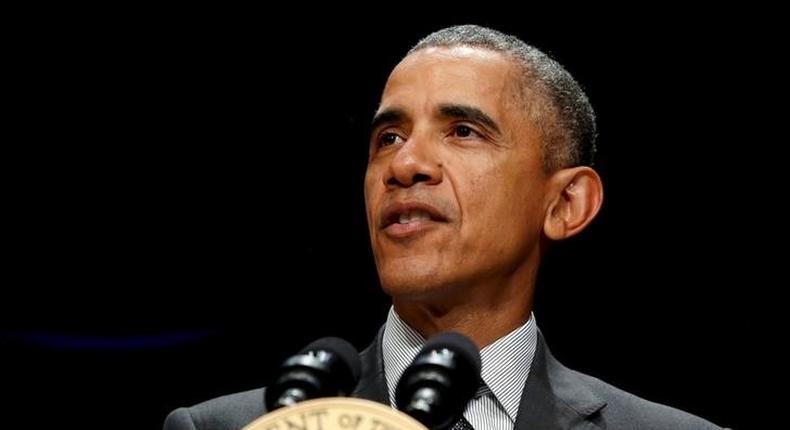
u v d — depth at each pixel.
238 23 11.41
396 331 5.02
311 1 11.30
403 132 4.86
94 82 11.55
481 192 4.68
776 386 10.47
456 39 5.20
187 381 11.22
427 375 3.50
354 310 11.30
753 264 10.66
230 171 11.53
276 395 3.49
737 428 10.49
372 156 4.94
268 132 11.48
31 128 11.56
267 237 11.48
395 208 4.63
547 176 5.05
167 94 11.55
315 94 11.38
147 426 11.15
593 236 10.95
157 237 11.55
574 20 10.57
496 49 5.11
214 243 11.50
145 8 11.45
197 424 5.19
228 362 11.27
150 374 11.24
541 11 10.56
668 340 10.74
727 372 10.61
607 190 10.88
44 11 11.45
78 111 11.59
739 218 10.70
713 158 10.73
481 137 4.79
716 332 10.68
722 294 10.70
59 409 11.10
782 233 10.59
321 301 11.35
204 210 11.56
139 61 11.50
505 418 4.86
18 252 11.45
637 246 10.87
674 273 10.79
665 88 10.67
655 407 5.29
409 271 4.59
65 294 11.38
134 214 11.57
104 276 11.45
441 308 4.83
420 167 4.62
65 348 11.26
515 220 4.81
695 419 5.27
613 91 10.71
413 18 10.97
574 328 10.91
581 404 5.05
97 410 11.12
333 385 3.54
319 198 11.45
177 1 11.43
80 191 11.60
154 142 11.59
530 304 5.08
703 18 10.54
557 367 5.27
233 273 11.45
